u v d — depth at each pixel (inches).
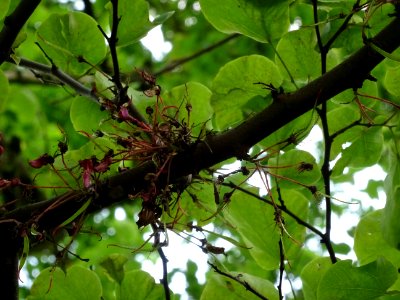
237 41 106.3
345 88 36.0
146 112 38.7
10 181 37.2
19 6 37.5
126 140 36.9
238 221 41.5
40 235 35.9
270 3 38.6
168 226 37.1
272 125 35.8
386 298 38.6
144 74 38.3
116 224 105.3
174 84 109.0
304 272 40.6
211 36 108.7
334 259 39.9
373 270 36.9
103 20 79.4
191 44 108.9
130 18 39.7
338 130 42.7
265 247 41.4
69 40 42.1
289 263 41.5
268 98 40.0
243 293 40.6
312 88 35.9
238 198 41.5
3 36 37.7
